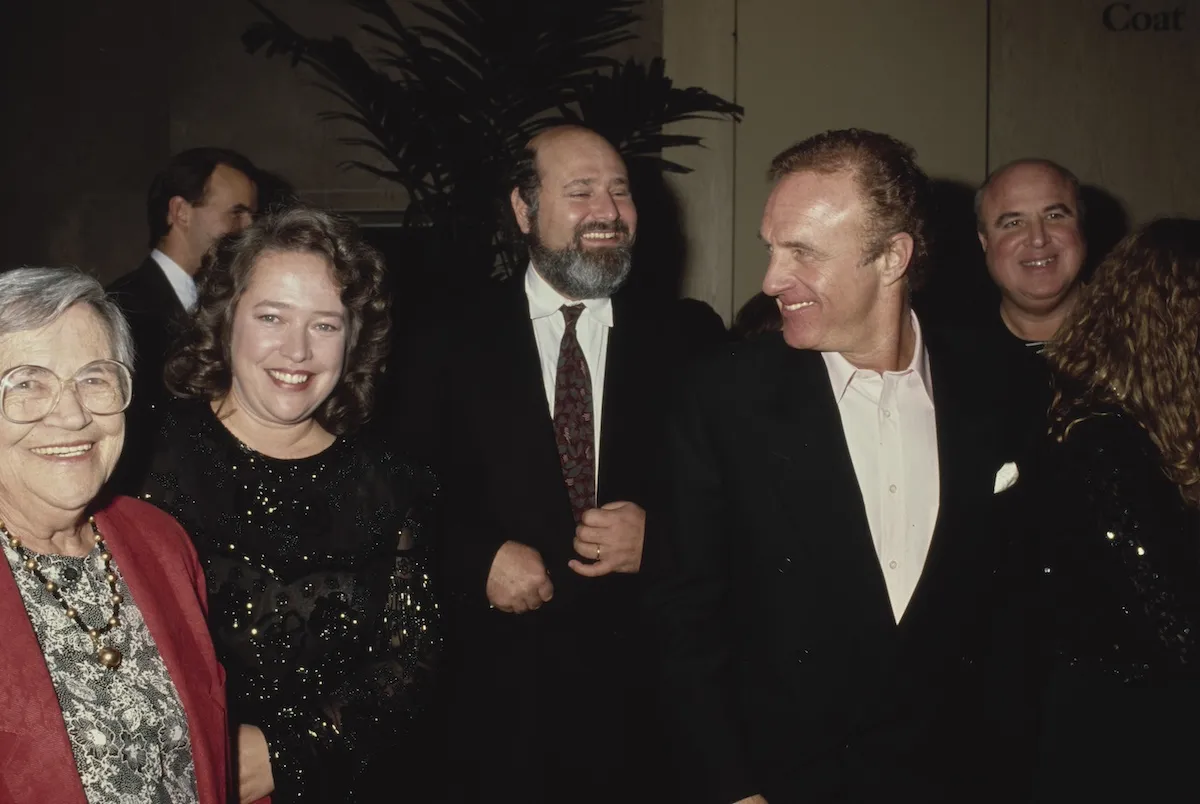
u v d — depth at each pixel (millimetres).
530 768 2820
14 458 1471
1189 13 5055
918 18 5133
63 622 1509
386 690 2053
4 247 5758
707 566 2080
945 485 1996
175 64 5668
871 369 2047
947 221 5062
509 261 4434
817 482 1997
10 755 1393
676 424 2139
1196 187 5090
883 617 1949
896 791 1943
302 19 5602
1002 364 2133
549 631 2859
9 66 5719
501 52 4547
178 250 3936
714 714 1986
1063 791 1973
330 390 2082
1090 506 1930
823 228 1927
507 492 2902
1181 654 1864
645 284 5172
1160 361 1950
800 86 5172
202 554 1987
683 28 5199
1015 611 2051
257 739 1930
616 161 3092
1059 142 5117
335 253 2059
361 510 2115
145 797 1504
